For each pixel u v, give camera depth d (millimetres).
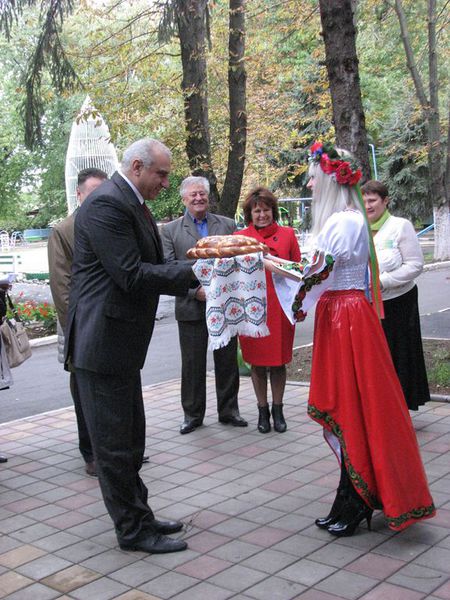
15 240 45094
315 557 3527
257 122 15445
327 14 6445
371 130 28656
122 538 3713
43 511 4387
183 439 5676
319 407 3701
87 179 4785
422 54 19094
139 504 3732
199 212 5809
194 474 4848
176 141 11180
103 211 3404
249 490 4496
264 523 3982
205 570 3467
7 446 5852
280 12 13156
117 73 10852
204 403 5922
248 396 6934
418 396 5395
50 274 4859
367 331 3605
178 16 8133
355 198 3717
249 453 5230
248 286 4035
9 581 3471
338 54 6473
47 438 6039
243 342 5629
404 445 3604
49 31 8352
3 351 5223
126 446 3625
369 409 3566
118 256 3389
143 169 3488
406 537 3699
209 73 12656
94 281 3506
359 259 3645
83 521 4203
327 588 3215
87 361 3488
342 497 3775
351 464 3580
